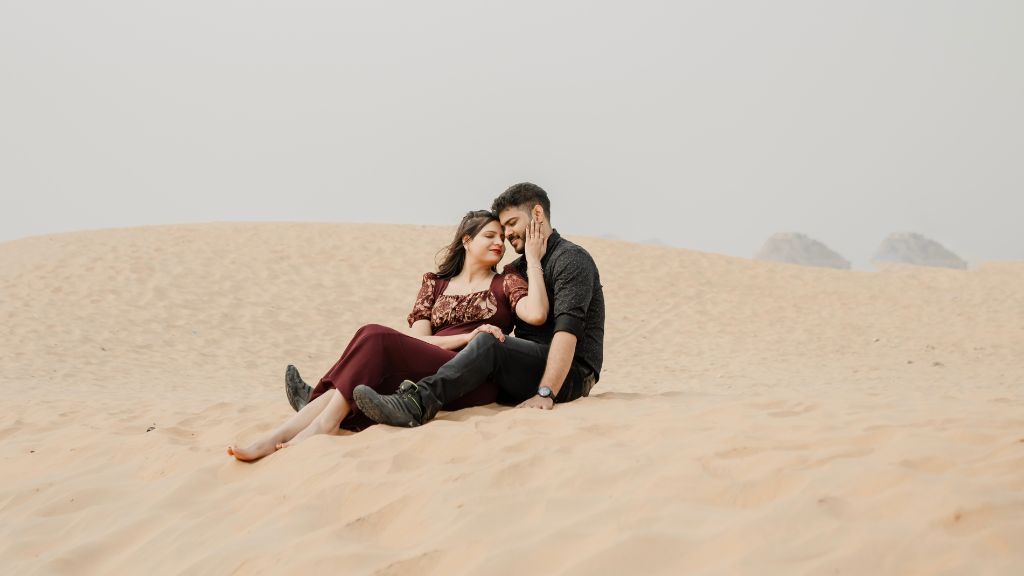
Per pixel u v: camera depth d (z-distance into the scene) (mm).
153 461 3480
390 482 2551
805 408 3818
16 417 5609
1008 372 10539
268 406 5250
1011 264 21484
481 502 2271
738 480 2264
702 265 19281
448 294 4289
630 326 14562
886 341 13734
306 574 1948
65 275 14758
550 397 3859
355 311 14383
